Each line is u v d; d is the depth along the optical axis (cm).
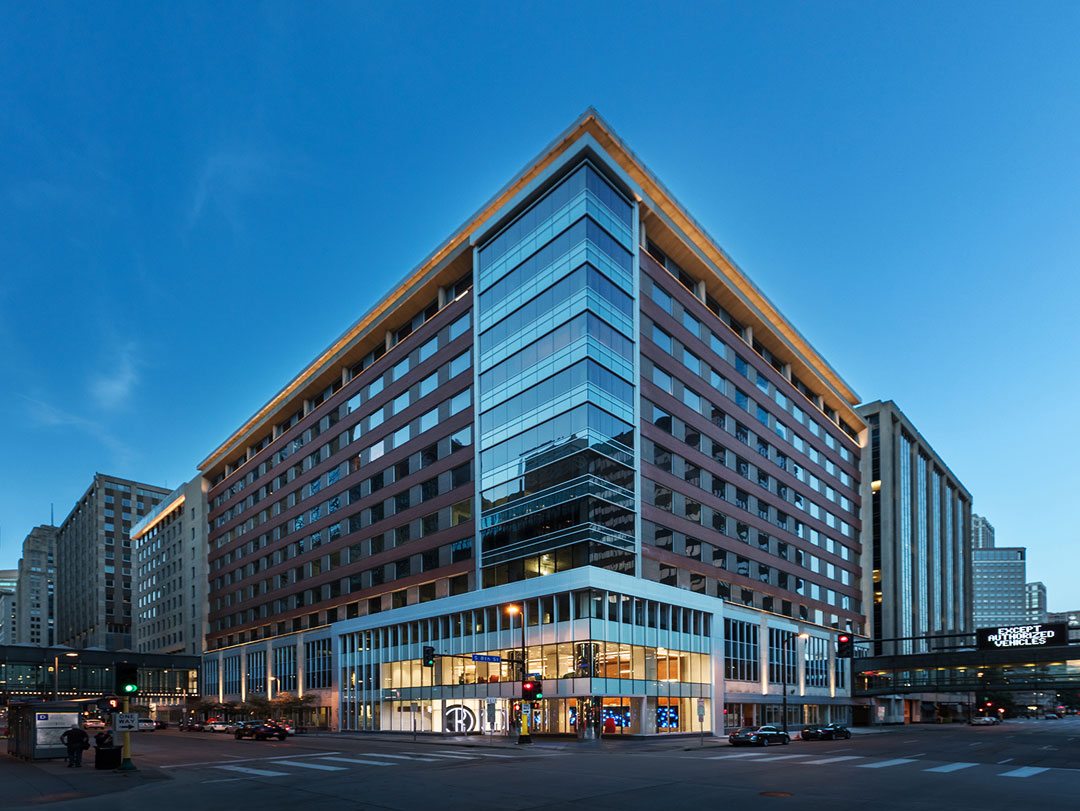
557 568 5103
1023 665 7469
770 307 7588
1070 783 2345
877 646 9562
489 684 5488
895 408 11088
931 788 2200
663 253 6400
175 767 3027
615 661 4928
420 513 6650
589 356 5125
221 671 10181
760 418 7419
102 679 10750
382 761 3234
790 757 3434
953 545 14262
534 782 2372
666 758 3369
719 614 6041
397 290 7388
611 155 5744
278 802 1959
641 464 5547
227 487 10919
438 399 6631
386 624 6694
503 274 6050
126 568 18362
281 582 8944
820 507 8500
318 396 8806
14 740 3784
